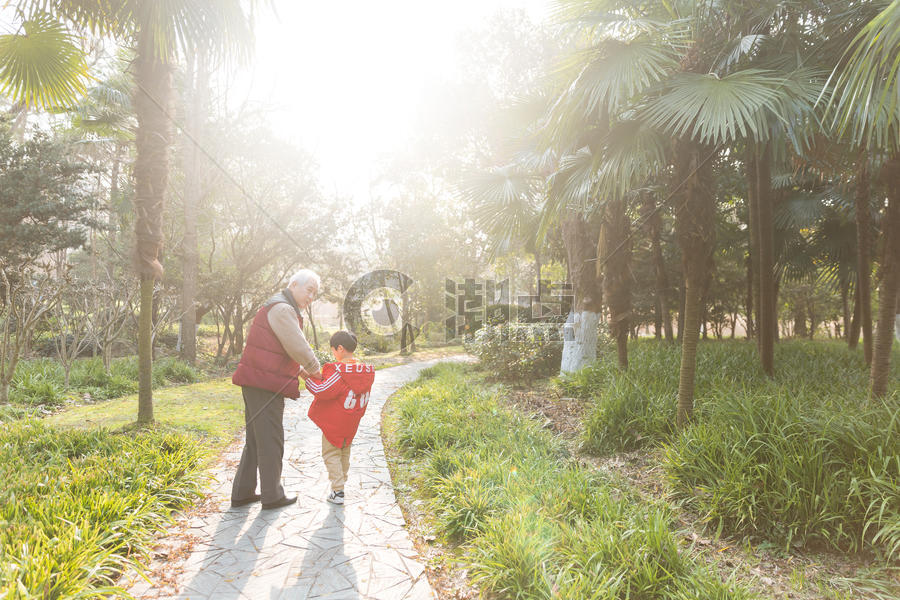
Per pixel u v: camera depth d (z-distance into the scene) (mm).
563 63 4160
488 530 2723
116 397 7355
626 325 6820
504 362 9031
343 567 2463
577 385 6996
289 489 3543
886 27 2170
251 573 2393
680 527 2977
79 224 11680
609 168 4082
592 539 2555
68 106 5059
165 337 13359
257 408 3123
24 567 1959
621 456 4254
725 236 11617
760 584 2410
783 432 3178
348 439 3357
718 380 5500
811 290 24312
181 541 2723
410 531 3018
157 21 3756
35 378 7082
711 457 3270
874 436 2924
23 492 2785
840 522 2684
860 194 6781
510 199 7082
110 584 2262
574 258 8344
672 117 3682
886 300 3963
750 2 4066
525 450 4090
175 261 8250
